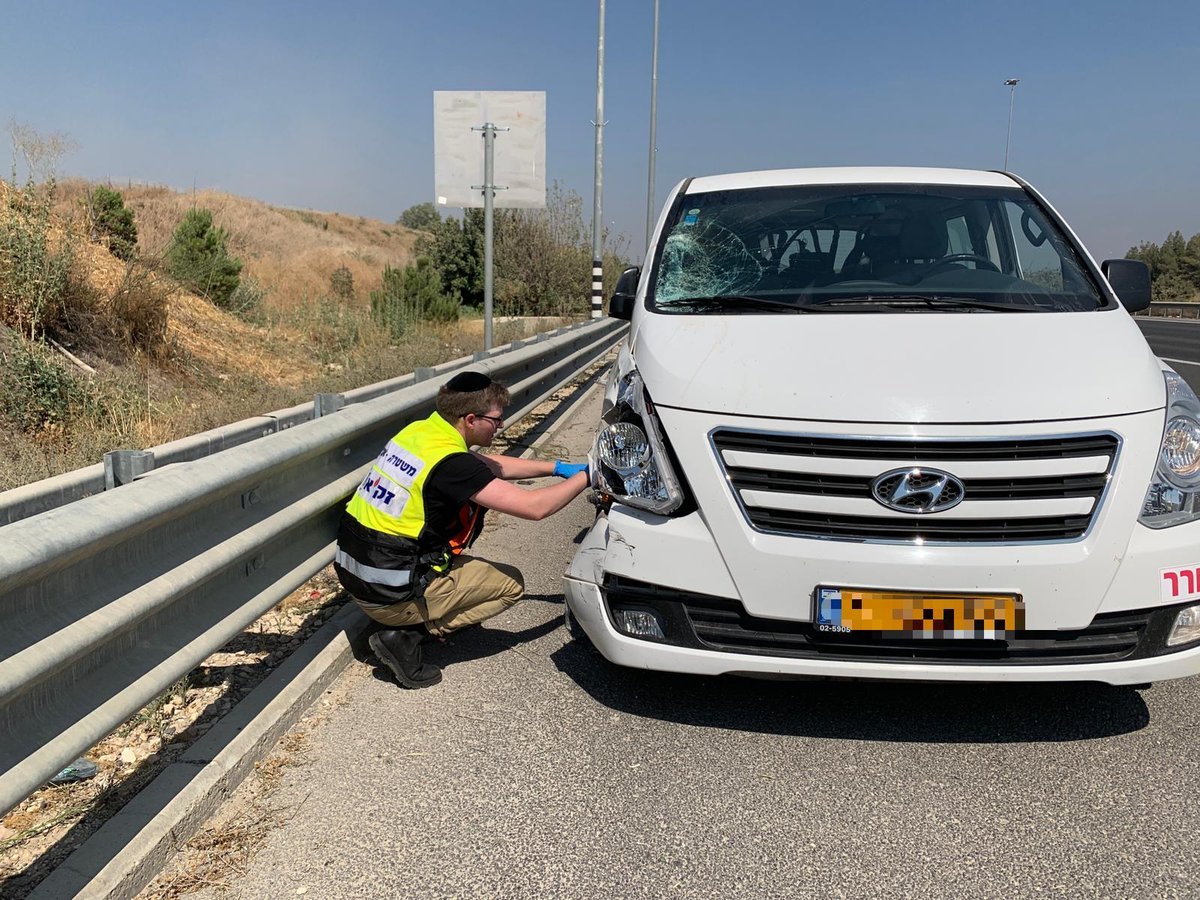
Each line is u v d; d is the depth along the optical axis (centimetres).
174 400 709
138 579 246
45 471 468
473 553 523
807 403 303
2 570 184
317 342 1202
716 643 310
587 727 331
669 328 370
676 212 473
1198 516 300
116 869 232
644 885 245
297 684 338
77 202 1041
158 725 315
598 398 1125
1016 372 312
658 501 313
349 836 264
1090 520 293
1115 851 260
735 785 294
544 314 2767
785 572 296
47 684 212
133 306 822
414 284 1869
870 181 477
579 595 336
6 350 650
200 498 267
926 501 291
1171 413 312
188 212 1256
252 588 316
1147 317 3597
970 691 362
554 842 263
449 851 258
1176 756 312
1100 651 299
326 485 379
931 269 418
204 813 268
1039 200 461
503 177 928
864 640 296
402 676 356
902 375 310
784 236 441
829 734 328
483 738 322
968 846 263
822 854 259
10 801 191
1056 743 322
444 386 367
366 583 345
